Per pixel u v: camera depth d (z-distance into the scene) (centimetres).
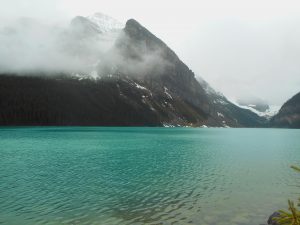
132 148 7006
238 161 4862
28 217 1995
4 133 12575
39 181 3141
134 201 2394
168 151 6425
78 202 2358
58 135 11662
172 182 3150
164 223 1895
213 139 11600
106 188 2848
